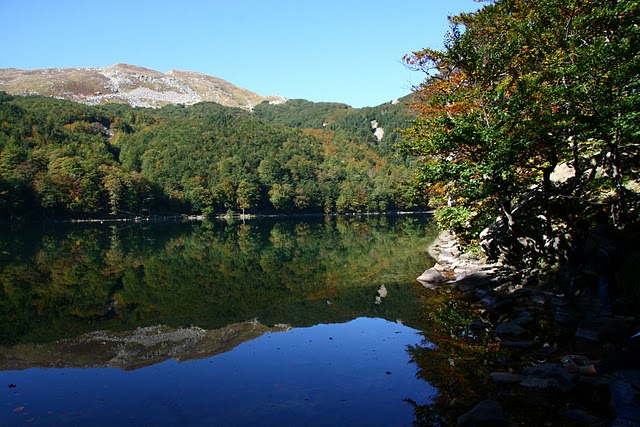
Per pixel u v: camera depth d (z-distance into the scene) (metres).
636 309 7.84
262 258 25.53
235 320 11.50
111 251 30.61
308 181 132.50
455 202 16.81
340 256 25.34
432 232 42.25
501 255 15.29
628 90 9.45
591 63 9.11
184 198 108.75
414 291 13.88
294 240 38.06
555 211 12.81
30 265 23.45
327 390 6.47
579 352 7.11
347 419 5.50
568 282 9.26
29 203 81.88
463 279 13.97
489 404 5.25
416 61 15.31
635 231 10.55
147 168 129.00
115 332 10.60
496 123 11.55
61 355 8.80
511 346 7.77
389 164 156.88
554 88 10.15
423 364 7.32
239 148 149.50
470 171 11.92
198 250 30.80
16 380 7.36
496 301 11.07
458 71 14.39
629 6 9.62
